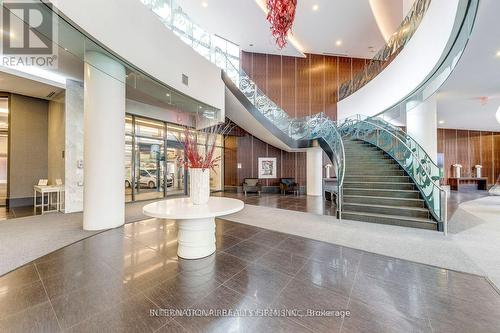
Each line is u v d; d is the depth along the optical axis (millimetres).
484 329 1603
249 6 7820
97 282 2254
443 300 1958
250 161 10914
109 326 1634
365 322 1689
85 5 3275
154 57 4750
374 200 5059
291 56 11352
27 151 6430
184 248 2877
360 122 8047
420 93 6078
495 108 7000
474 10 3053
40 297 1984
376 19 8945
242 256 2963
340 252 3094
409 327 1632
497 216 5281
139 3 4379
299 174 11203
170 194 8773
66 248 3168
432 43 4965
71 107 5449
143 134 7766
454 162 11836
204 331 1594
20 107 6285
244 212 5867
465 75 4613
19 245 3266
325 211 5980
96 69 3965
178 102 6430
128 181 7320
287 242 3516
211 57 6828
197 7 7875
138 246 3266
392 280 2318
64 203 5656
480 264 2666
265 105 8586
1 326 1622
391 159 6367
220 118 7059
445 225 3789
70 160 5465
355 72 11711
